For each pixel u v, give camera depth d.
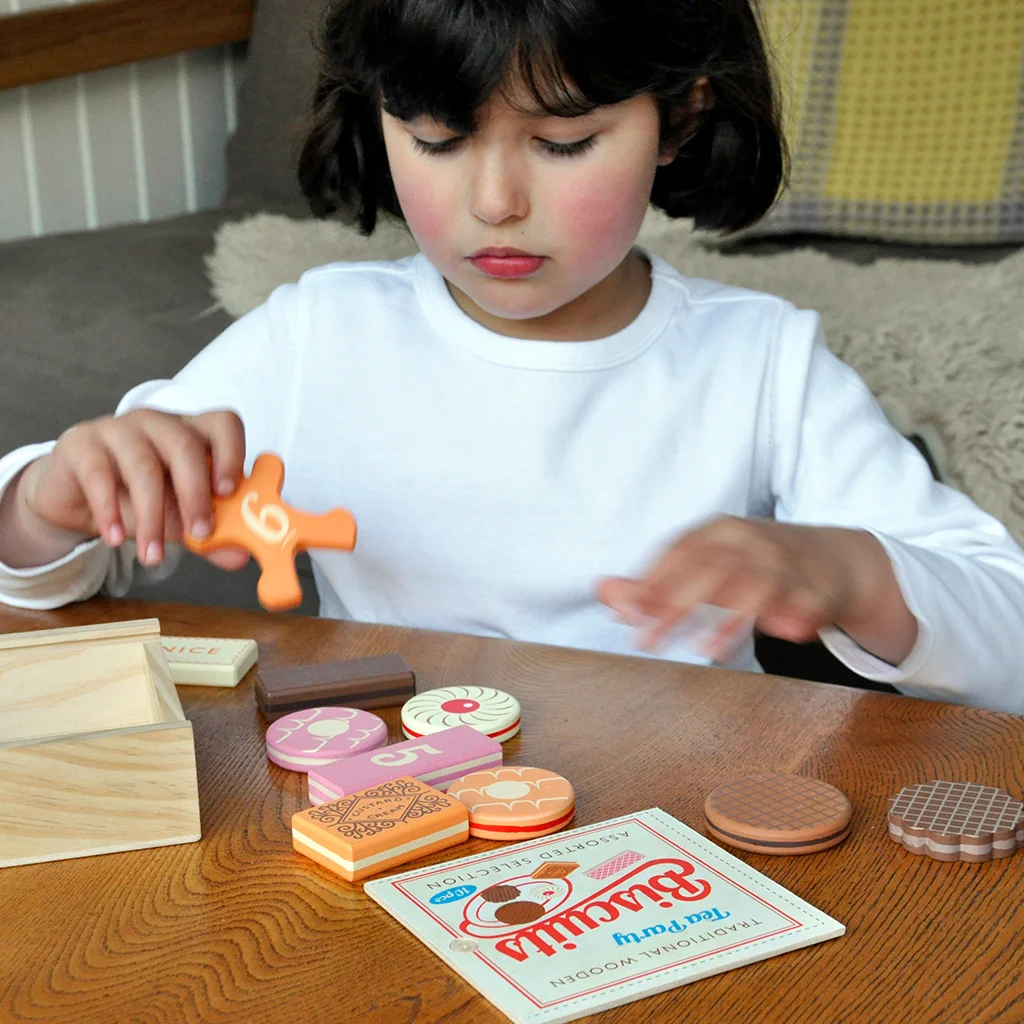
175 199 1.76
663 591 0.62
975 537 0.85
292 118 1.64
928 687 0.72
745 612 0.62
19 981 0.39
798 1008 0.38
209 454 0.69
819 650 1.16
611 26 0.72
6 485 0.78
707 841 0.47
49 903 0.44
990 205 1.53
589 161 0.77
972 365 1.33
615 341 0.98
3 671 0.56
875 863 0.46
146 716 0.58
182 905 0.44
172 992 0.39
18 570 0.76
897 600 0.69
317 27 1.03
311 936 0.42
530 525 0.97
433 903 0.43
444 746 0.54
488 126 0.75
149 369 1.41
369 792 0.49
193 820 0.48
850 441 0.96
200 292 1.50
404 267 1.09
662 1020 0.37
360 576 1.01
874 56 1.55
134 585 1.31
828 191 1.58
